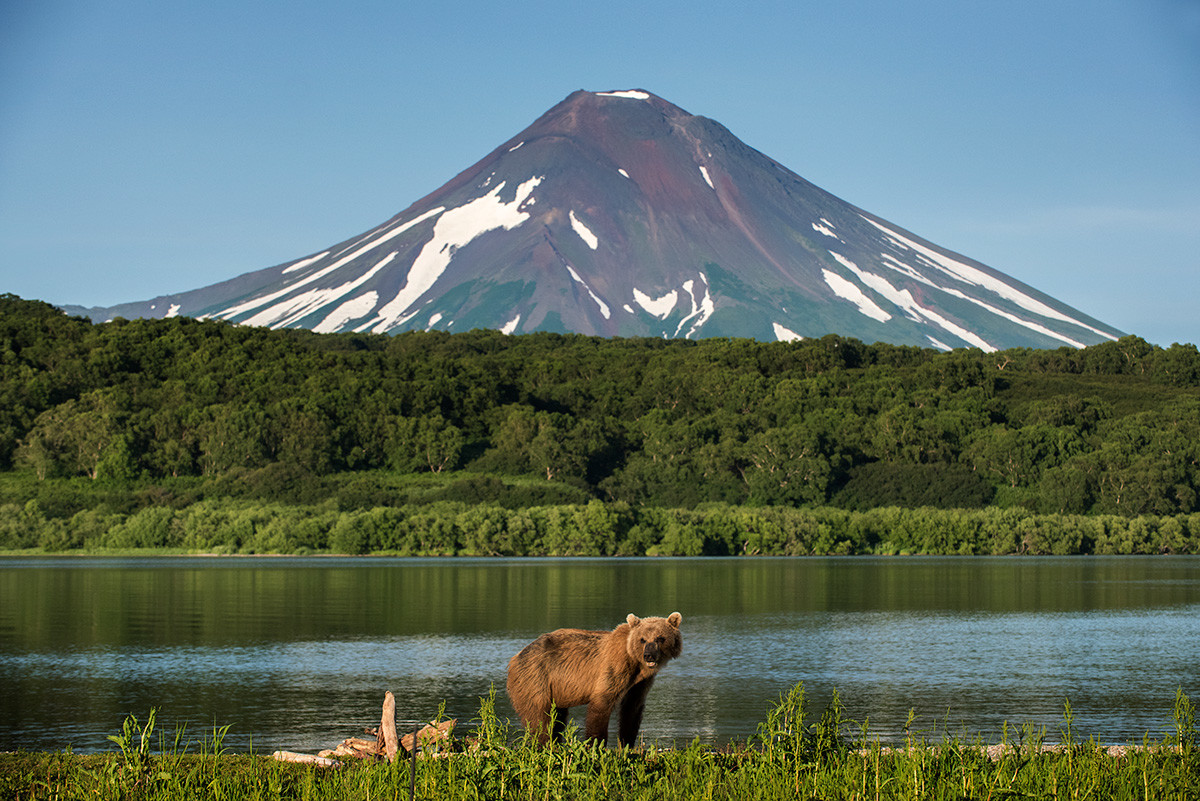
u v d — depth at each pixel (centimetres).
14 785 1928
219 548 15175
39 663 5378
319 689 4638
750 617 7656
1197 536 16550
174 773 1897
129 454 17850
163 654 5703
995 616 7725
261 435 18788
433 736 2208
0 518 15712
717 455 19500
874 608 8300
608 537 15088
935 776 1888
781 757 1964
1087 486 17975
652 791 1814
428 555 15562
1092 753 2052
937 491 18662
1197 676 5031
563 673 1995
